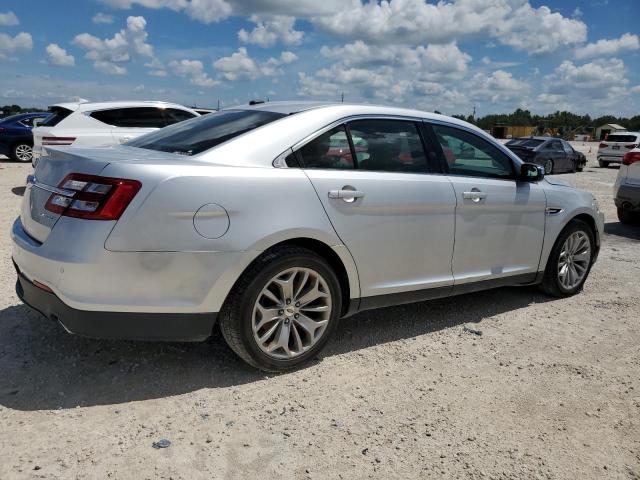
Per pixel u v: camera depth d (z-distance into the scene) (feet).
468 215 13.58
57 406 9.47
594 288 18.07
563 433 9.37
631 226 31.24
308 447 8.66
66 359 11.14
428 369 11.60
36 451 8.21
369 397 10.30
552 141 66.13
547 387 10.98
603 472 8.38
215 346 12.05
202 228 9.64
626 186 29.27
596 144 181.88
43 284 9.57
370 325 14.01
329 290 11.26
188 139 11.59
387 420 9.54
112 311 9.34
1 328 12.42
